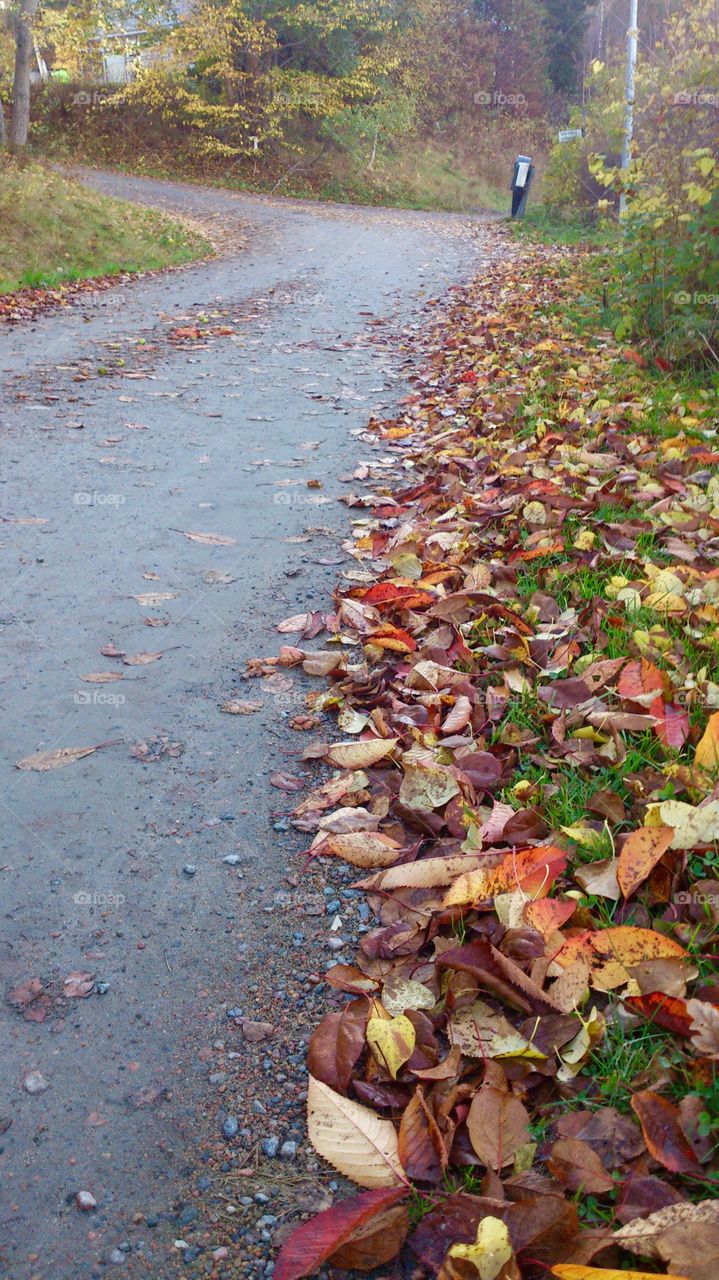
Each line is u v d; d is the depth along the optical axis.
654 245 6.41
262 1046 1.87
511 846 2.17
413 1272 1.44
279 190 29.09
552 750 2.53
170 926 2.17
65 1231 1.54
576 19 45.75
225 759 2.78
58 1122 1.72
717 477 4.14
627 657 2.84
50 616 3.66
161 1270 1.48
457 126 36.72
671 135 6.45
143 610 3.71
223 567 4.11
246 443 6.04
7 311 11.22
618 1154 1.50
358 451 5.84
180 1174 1.63
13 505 4.89
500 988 1.79
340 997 1.97
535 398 6.17
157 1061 1.84
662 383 6.25
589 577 3.49
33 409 6.91
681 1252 1.28
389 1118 1.67
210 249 17.17
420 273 14.52
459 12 39.03
